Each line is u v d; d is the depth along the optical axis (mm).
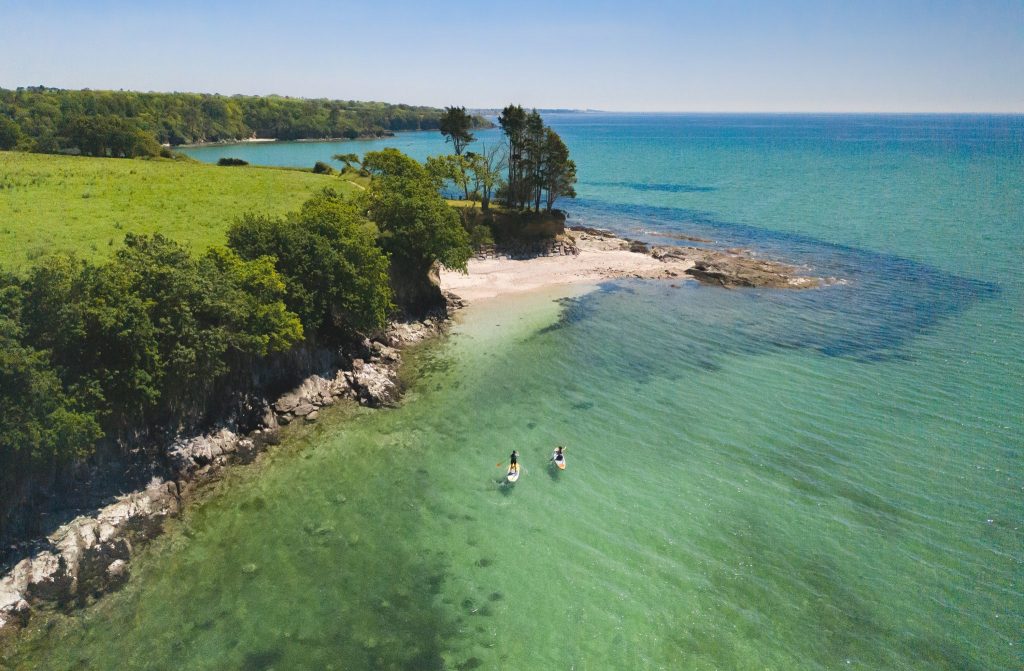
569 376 51594
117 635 26047
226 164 122125
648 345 58344
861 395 47562
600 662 25188
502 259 89000
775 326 63125
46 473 30609
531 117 92688
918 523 33281
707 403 46844
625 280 81062
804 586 29203
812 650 25859
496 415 45094
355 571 29781
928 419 43625
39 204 58688
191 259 41094
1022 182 163625
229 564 30109
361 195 67062
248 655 25125
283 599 28016
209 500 34875
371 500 35188
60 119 196000
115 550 30328
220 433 39219
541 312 67875
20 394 27797
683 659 25422
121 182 73125
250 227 48188
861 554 31156
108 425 33469
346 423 43656
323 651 25344
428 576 29594
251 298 40594
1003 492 35594
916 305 68500
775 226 113750
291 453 39812
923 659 25438
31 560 28578
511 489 36438
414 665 24797
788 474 37719
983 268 82188
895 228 108688
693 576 29828
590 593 28719
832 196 147125
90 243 48250
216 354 37844
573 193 96312
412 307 63219
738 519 33844
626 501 35438
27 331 30250
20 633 26000
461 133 101625
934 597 28516
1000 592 28703
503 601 28203
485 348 57469
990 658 25422
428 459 39438
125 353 33375
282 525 32969
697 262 85625
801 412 45156
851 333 60656
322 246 48000
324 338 49562
